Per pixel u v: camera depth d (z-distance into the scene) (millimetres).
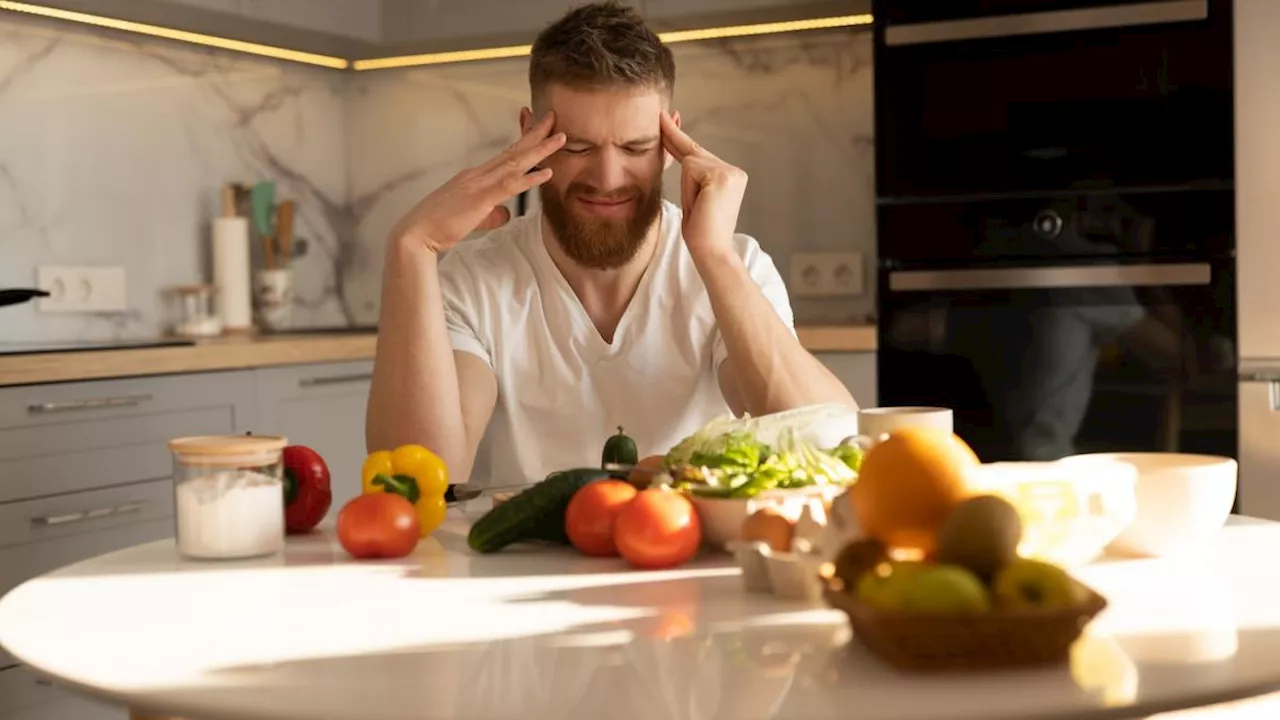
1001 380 3299
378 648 1007
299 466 1538
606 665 950
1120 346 3191
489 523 1388
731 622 1067
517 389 2145
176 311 4059
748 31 4086
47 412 2885
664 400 2141
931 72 3338
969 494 1074
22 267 3631
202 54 4160
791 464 1355
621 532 1294
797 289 4152
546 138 1929
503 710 852
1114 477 1240
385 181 4688
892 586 913
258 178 4367
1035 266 3262
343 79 4715
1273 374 3053
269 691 903
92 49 3818
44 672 977
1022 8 3242
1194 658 939
